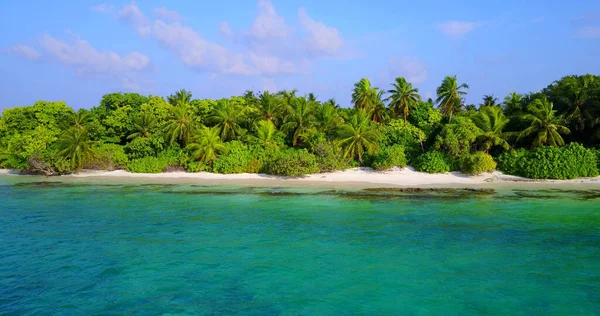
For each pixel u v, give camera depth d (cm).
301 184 3822
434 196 3117
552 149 3969
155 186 3791
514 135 4591
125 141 5638
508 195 3139
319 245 1783
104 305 1172
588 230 2033
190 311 1136
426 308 1158
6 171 5228
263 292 1269
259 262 1552
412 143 4800
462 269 1475
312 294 1254
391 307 1164
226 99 5859
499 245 1777
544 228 2078
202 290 1282
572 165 3831
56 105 5316
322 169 4244
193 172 4578
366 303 1191
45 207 2720
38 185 3922
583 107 4484
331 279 1378
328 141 4512
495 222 2219
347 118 5172
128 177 4450
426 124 5569
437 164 4172
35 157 4588
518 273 1434
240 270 1462
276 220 2297
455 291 1277
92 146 4822
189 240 1862
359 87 5962
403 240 1861
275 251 1695
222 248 1734
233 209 2634
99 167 4762
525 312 1133
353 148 4381
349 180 4000
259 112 5494
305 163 4062
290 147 4931
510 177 3975
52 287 1300
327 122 5028
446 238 1895
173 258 1597
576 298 1223
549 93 5009
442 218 2331
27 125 5256
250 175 4344
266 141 4784
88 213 2502
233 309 1150
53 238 1891
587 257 1608
